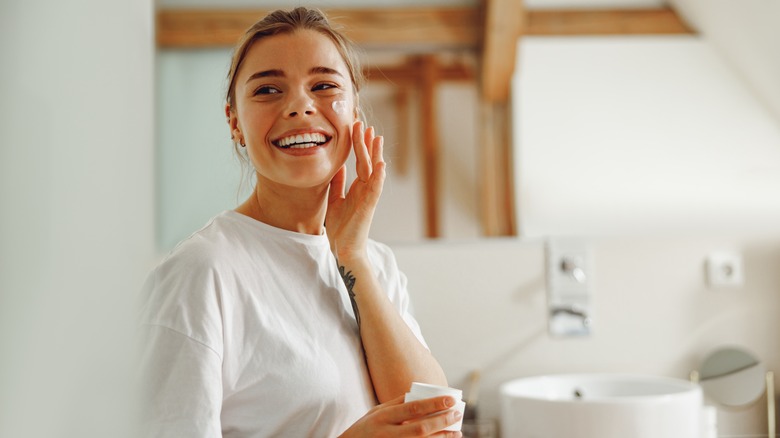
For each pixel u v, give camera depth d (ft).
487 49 8.41
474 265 6.63
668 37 8.18
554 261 6.65
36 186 0.96
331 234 3.23
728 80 7.97
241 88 3.07
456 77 8.76
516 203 8.14
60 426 1.00
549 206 8.08
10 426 0.91
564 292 6.63
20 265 0.92
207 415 2.49
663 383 6.25
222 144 7.43
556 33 8.34
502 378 6.55
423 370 3.07
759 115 7.89
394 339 3.06
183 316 2.57
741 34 7.63
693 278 6.73
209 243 2.80
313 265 3.05
